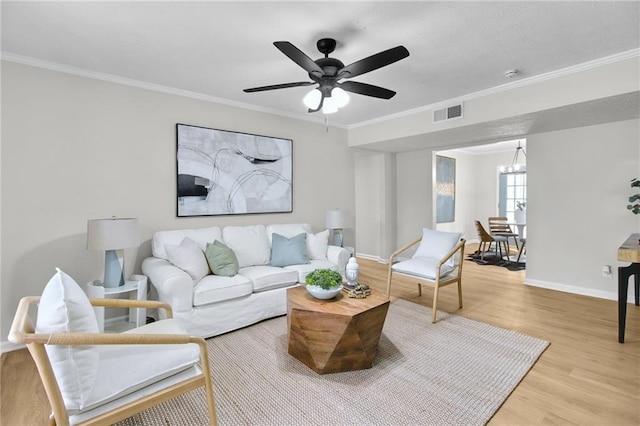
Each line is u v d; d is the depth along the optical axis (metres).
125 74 2.94
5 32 2.18
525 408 1.76
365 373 2.12
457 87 3.33
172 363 1.44
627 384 1.96
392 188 5.99
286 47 1.88
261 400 1.84
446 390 1.93
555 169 3.95
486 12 2.00
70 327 1.21
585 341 2.55
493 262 5.71
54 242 2.70
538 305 3.43
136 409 1.32
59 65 2.69
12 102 2.51
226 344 2.55
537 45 2.43
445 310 3.30
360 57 2.60
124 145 3.04
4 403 1.84
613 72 2.62
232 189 3.75
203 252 3.05
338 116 4.46
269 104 3.90
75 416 1.22
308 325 2.14
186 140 3.41
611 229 3.57
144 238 3.18
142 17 2.01
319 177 4.69
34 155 2.60
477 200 7.98
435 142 4.73
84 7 1.90
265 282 2.99
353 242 5.17
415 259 3.52
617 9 1.96
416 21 2.09
